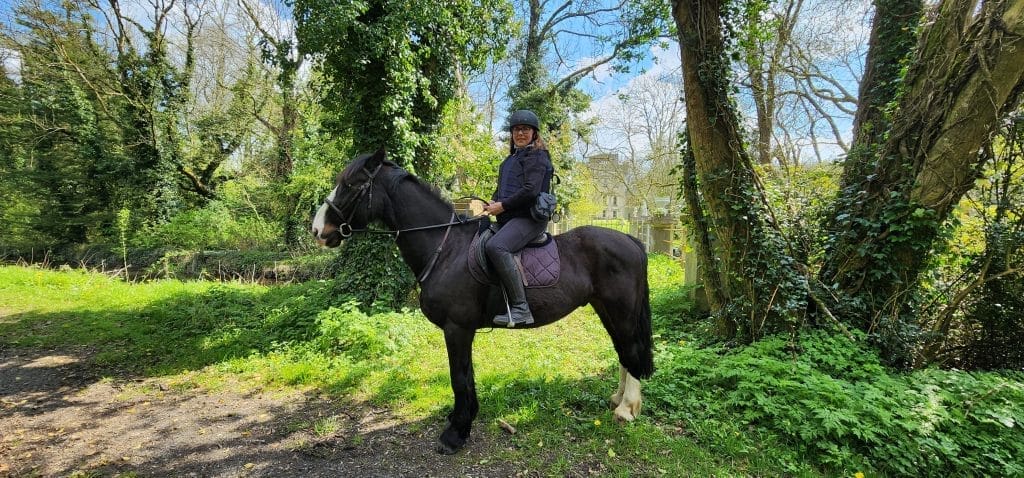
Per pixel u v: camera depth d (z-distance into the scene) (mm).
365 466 2854
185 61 16109
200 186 16875
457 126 10461
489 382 4008
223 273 12531
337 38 5492
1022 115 3775
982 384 3271
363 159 2941
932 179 3941
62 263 14883
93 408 3812
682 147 5328
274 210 15859
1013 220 4121
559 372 4273
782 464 2729
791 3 9867
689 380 3799
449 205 3135
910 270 4156
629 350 3203
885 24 6129
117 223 14906
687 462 2771
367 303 6168
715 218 4723
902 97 4332
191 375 4559
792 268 4547
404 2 5855
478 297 2850
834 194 4793
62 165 15719
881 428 2807
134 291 8672
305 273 11336
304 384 4258
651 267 9984
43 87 15078
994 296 4387
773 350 4043
